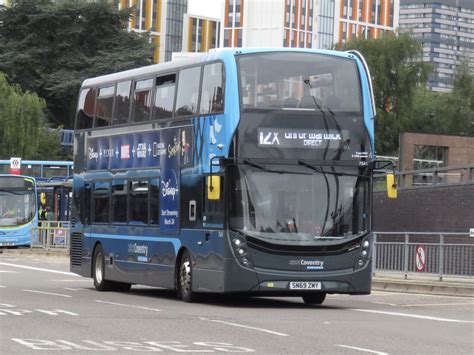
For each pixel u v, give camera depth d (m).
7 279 33.69
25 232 61.81
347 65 23.23
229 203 22.20
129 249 27.05
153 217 25.70
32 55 102.44
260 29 188.00
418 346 15.07
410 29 102.75
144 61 104.50
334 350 14.23
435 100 112.31
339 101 23.00
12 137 88.38
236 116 22.25
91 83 30.17
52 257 54.91
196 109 23.73
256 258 22.11
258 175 22.28
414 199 43.38
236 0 190.25
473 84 107.94
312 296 25.06
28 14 103.81
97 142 29.36
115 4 105.88
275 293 23.14
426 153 55.84
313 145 22.62
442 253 31.73
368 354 13.80
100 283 28.88
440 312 22.31
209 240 22.81
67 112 105.81
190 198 23.77
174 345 14.47
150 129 26.06
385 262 34.31
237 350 13.98
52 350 13.63
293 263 22.20
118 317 19.11
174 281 24.50
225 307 22.77
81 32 103.50
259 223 22.17
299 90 22.75
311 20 189.00
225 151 22.31
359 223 22.73
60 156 93.69
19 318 18.45
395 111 99.94
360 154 22.91
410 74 99.25
